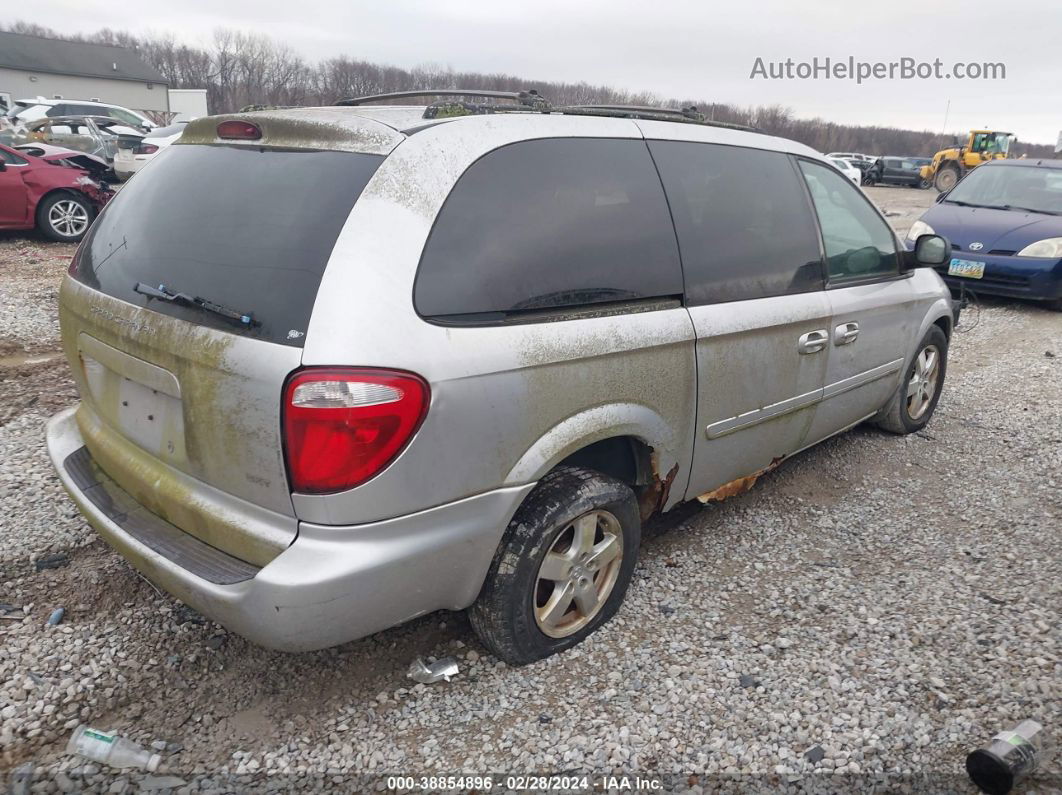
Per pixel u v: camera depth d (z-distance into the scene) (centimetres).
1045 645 289
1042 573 341
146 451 255
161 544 242
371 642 289
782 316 337
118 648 279
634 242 282
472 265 235
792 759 239
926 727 251
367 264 215
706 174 321
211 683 266
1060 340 770
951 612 312
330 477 210
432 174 234
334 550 215
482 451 234
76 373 296
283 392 208
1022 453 477
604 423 267
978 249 888
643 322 278
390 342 212
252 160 254
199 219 250
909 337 455
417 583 232
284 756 238
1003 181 978
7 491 378
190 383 228
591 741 246
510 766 236
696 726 252
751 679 273
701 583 334
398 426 213
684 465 312
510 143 256
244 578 221
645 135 302
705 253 309
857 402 423
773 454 368
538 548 258
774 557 357
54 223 1088
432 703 261
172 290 240
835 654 287
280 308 215
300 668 275
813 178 384
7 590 306
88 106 2231
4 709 248
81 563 326
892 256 438
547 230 257
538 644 275
